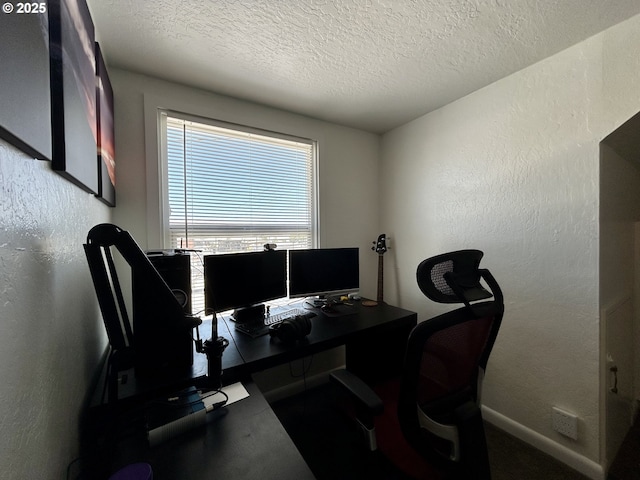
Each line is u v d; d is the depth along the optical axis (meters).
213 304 1.51
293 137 2.22
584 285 1.41
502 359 1.74
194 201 1.85
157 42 1.37
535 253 1.60
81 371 0.86
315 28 1.28
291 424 1.82
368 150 2.63
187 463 0.71
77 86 0.76
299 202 2.31
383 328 1.71
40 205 0.58
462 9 1.17
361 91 1.88
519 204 1.66
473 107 1.89
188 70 1.61
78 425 0.81
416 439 0.87
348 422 1.15
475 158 1.89
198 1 1.12
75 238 0.84
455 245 2.04
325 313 1.90
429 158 2.22
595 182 1.36
